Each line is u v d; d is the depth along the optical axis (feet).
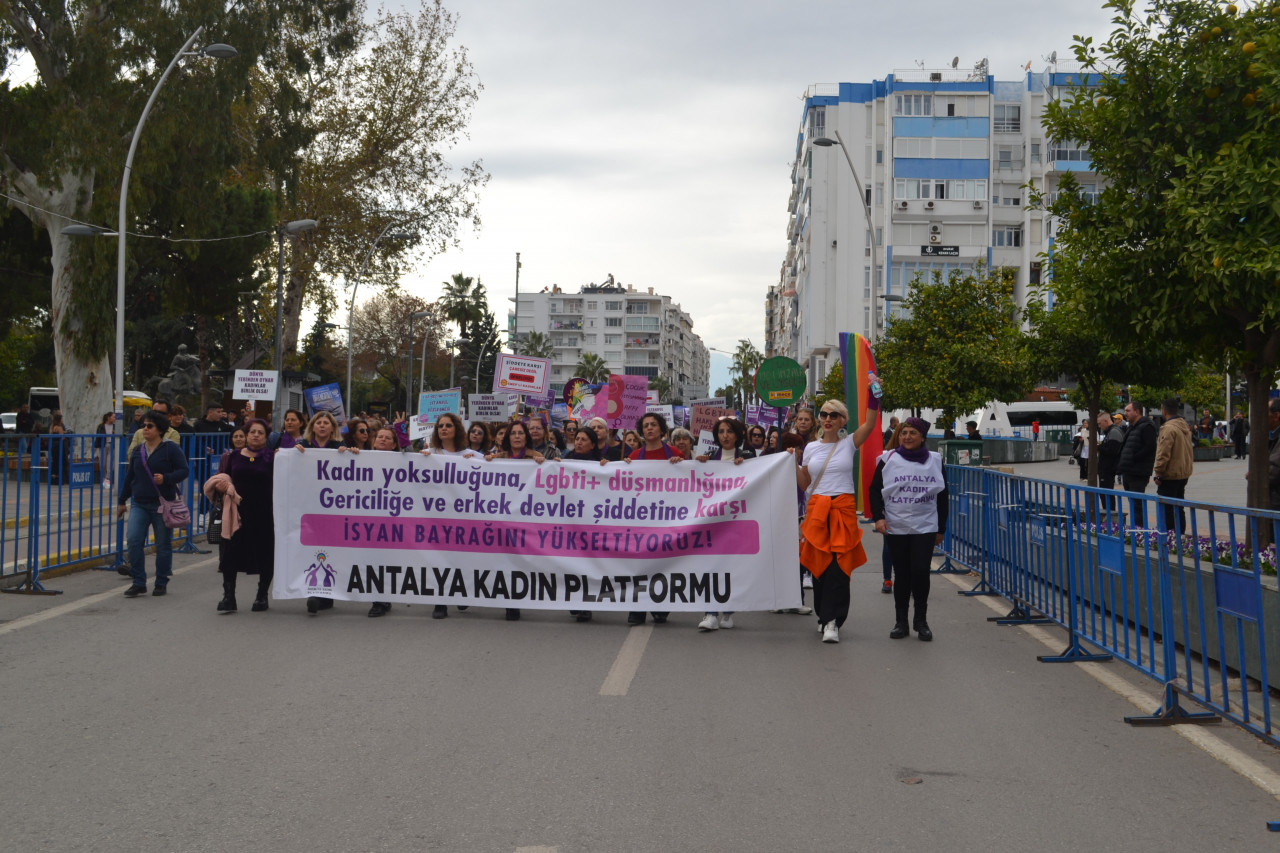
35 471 37.93
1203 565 23.08
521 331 557.33
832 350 236.22
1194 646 24.35
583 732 19.74
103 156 93.50
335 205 139.03
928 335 105.29
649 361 554.87
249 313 186.70
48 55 97.50
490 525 32.55
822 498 29.53
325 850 14.16
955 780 17.28
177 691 22.66
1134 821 15.51
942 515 30.19
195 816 15.39
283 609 33.78
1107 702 22.67
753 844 14.42
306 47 127.34
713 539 31.89
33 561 37.19
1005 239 222.48
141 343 195.62
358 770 17.46
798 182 275.18
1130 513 24.52
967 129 215.51
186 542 49.16
